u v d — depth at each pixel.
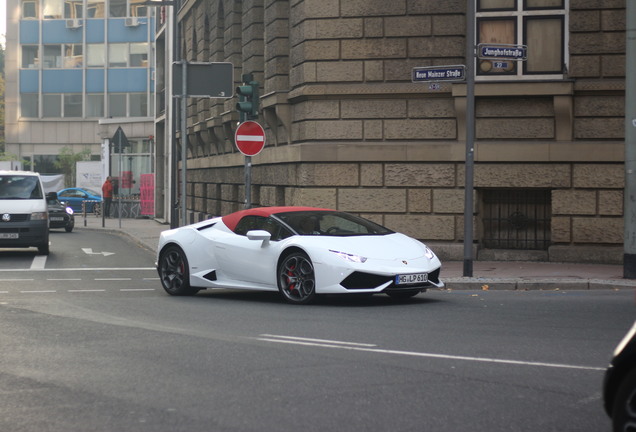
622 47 19.98
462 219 20.83
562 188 20.31
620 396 4.95
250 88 18.69
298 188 22.16
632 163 16.20
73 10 80.06
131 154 54.50
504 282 15.90
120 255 25.58
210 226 15.34
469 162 16.56
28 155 80.88
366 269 13.04
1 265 22.03
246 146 18.67
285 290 13.79
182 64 21.47
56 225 37.25
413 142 21.03
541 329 10.70
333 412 6.61
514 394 7.15
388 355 8.95
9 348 9.48
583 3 20.03
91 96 80.00
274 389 7.39
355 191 21.31
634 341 4.88
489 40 20.66
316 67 21.48
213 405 6.85
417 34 20.89
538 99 20.36
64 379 7.84
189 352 9.18
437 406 6.77
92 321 11.67
